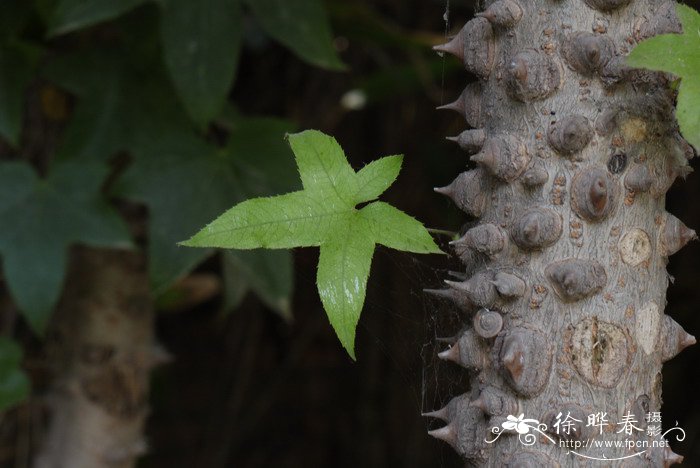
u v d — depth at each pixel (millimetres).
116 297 1490
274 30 1234
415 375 1072
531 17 889
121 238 1256
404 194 2418
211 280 1873
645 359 888
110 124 1309
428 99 2412
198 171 1239
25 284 1241
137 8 1339
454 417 902
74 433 1490
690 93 861
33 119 1593
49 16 1338
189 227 1222
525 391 875
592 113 881
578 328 876
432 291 919
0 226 1250
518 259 885
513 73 880
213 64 1205
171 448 2605
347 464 2623
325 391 2678
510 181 888
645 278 887
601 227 879
